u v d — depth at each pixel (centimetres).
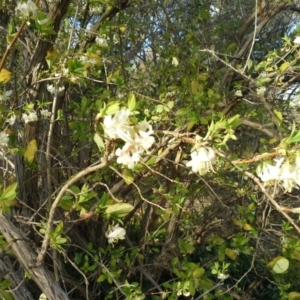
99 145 157
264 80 265
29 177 278
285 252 248
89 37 299
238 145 360
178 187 289
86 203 223
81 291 300
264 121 321
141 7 376
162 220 366
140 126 132
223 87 307
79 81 272
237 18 446
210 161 150
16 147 262
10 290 196
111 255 295
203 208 363
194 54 334
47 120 287
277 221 348
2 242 195
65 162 305
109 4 279
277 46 459
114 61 363
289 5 321
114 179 323
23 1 212
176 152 302
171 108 295
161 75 360
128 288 245
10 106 289
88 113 298
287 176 142
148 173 280
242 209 294
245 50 321
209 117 264
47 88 268
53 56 245
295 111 326
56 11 246
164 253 322
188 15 402
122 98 299
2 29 276
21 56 351
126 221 339
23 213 274
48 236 186
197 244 344
